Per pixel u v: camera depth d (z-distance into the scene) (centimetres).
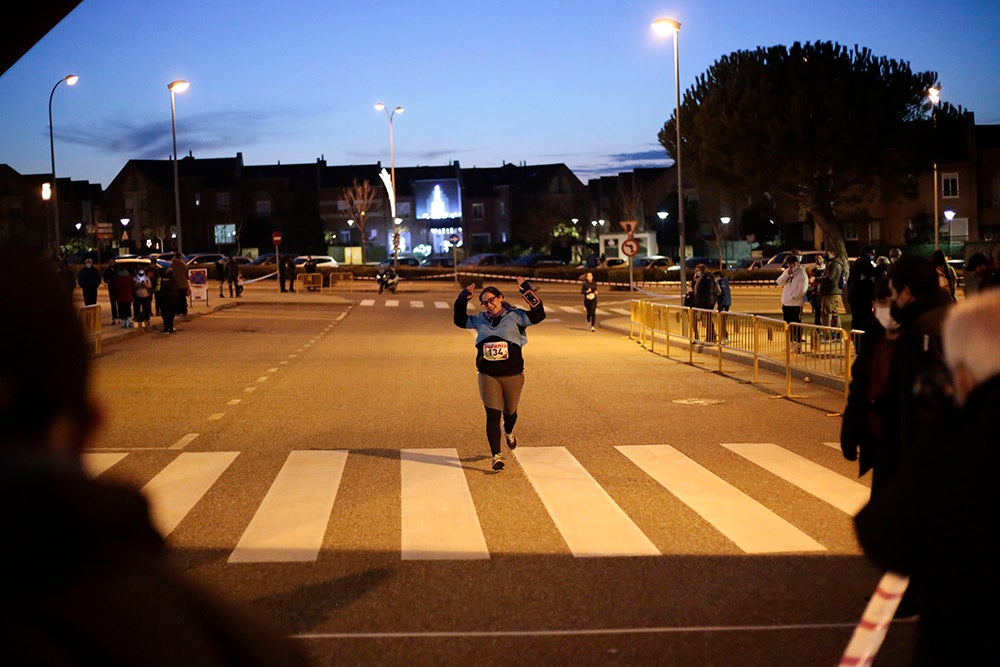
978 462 248
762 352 1741
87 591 110
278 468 1029
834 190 4206
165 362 2083
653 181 8775
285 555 718
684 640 546
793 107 3897
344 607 604
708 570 679
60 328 119
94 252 7875
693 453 1112
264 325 3198
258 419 1348
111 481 118
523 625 571
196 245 9638
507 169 10262
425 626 570
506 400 1038
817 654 526
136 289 2880
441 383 1745
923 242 6894
